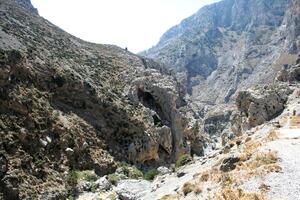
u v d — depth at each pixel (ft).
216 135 557.33
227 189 96.07
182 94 349.20
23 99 186.39
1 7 300.20
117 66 312.91
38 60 222.07
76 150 192.65
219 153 161.68
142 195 143.95
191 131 277.44
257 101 288.71
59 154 184.65
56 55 262.88
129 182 165.99
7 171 153.38
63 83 221.25
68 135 193.98
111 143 219.41
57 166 178.19
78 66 267.18
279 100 286.87
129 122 233.96
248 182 97.81
